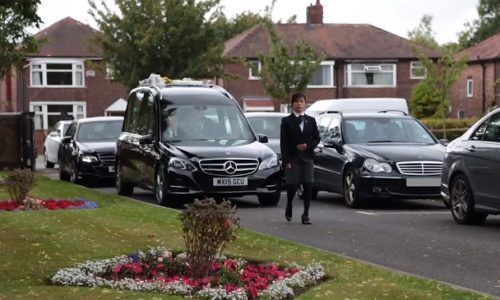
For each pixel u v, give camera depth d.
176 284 9.43
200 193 19.62
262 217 17.80
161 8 47.44
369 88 68.25
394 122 21.33
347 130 21.05
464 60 57.12
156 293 9.23
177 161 19.69
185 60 48.22
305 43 55.16
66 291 9.20
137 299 8.81
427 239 14.24
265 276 10.20
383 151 19.70
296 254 11.80
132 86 48.03
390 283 9.64
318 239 14.27
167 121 21.05
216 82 65.62
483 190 15.66
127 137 23.11
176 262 10.43
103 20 48.03
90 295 9.01
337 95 68.00
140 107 22.72
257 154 20.02
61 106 66.25
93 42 48.56
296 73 54.44
